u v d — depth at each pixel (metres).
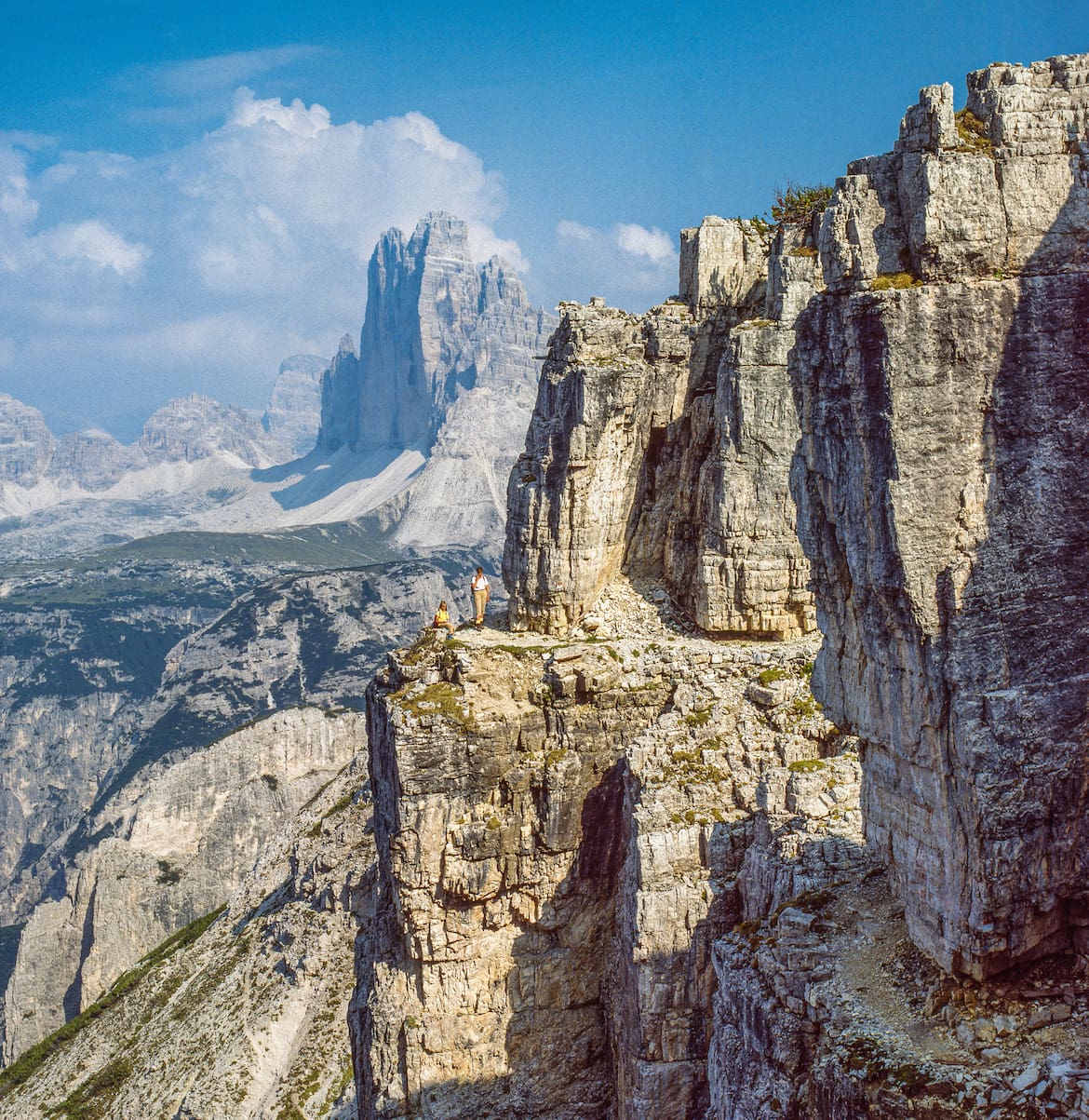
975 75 29.20
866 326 27.69
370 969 56.59
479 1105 52.06
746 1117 31.42
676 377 58.44
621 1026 49.41
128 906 175.00
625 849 50.03
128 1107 97.44
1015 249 27.80
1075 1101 24.75
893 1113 26.02
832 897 34.06
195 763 195.88
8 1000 173.25
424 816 50.59
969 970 27.84
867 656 30.00
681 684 51.50
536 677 52.53
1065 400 27.56
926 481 27.34
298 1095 81.62
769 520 54.56
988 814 26.77
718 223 59.09
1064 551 27.67
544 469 56.78
